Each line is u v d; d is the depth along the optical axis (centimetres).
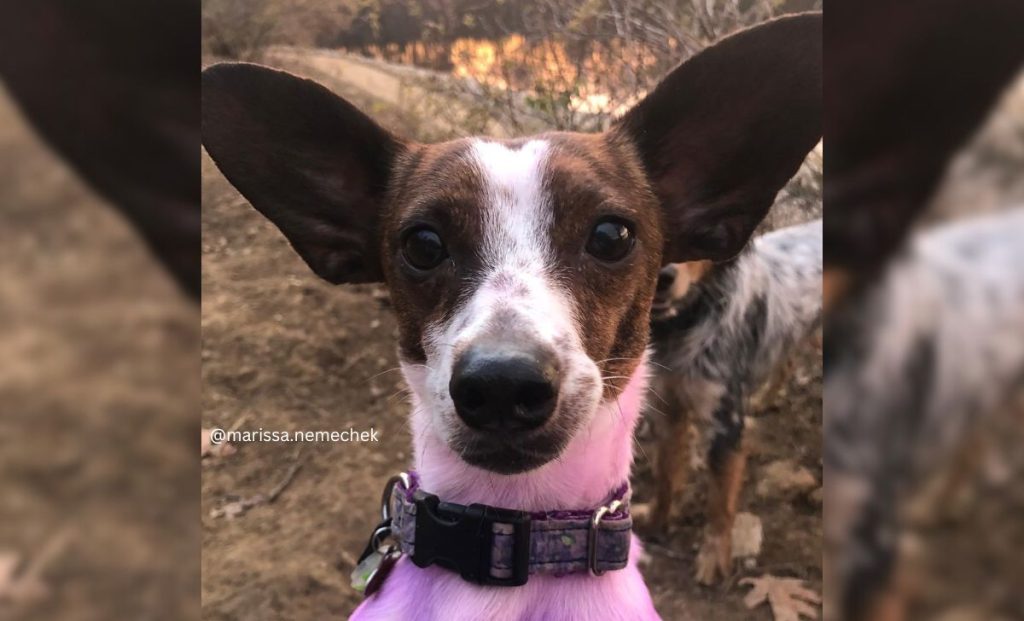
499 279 25
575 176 27
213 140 28
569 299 25
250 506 56
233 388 63
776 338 54
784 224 59
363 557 30
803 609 48
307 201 32
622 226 27
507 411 22
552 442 23
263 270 73
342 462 59
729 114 30
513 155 28
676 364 49
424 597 26
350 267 33
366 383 65
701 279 48
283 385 64
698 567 52
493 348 22
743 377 51
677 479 54
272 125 30
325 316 69
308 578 51
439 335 26
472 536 25
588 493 26
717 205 32
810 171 57
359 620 27
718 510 51
